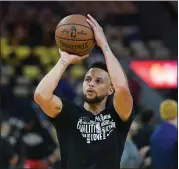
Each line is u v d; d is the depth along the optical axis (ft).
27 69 79.15
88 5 98.27
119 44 87.04
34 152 53.26
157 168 43.42
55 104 26.05
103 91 26.45
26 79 75.46
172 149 42.83
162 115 43.78
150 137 45.50
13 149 50.31
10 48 81.00
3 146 49.14
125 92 25.57
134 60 76.89
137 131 47.57
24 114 64.34
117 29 93.76
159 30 96.99
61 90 61.41
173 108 43.01
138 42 90.84
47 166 53.52
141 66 76.18
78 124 26.27
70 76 76.07
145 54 84.23
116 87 25.62
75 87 73.61
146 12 98.63
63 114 26.35
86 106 26.94
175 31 96.12
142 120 48.49
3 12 94.63
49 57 80.79
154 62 76.13
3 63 79.77
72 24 26.22
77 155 25.89
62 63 26.17
